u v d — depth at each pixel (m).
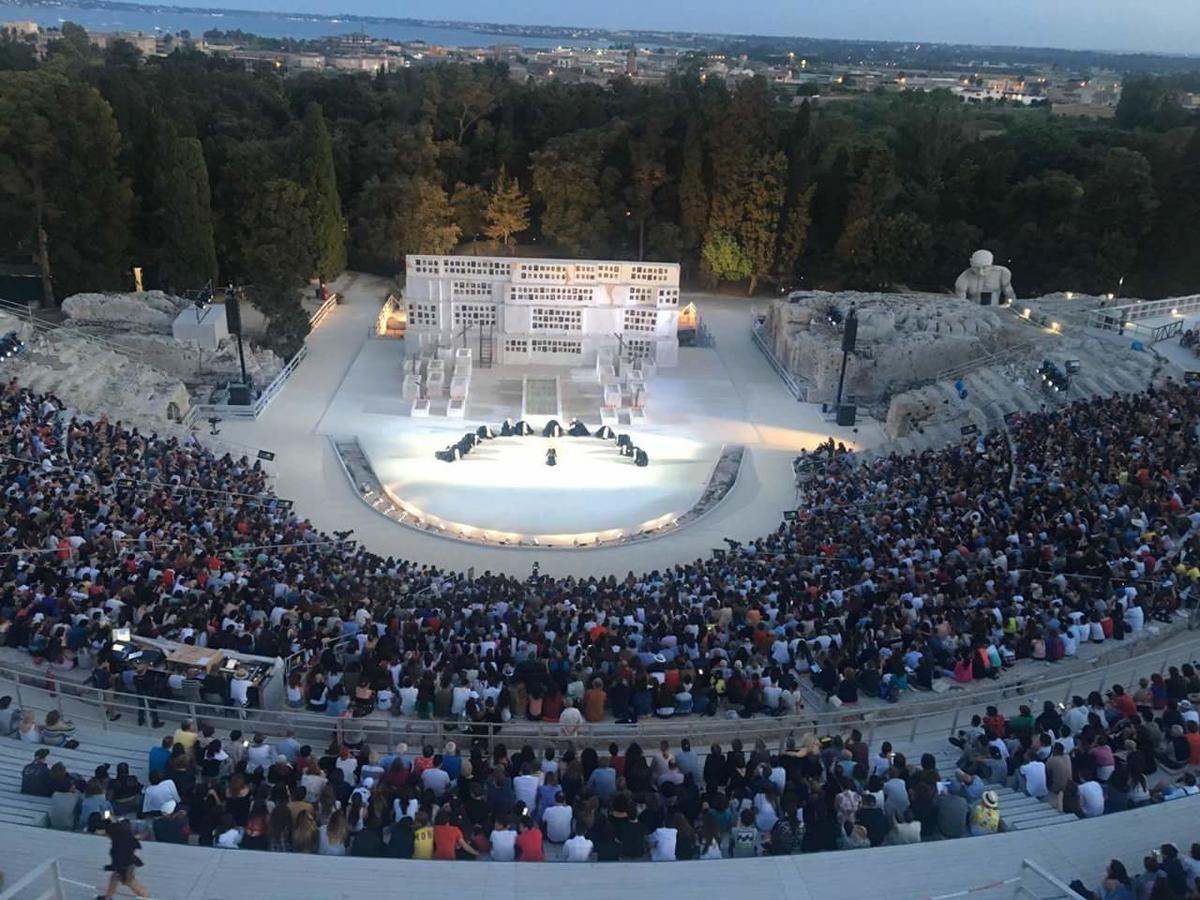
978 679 26.62
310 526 41.59
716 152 90.19
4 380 49.38
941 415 56.88
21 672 22.92
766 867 17.34
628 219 94.50
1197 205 87.69
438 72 120.75
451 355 66.81
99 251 75.00
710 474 53.84
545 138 104.69
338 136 95.88
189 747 20.27
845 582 33.53
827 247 96.81
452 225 94.12
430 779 19.48
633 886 16.80
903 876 17.23
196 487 41.53
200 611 27.17
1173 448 39.53
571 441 57.25
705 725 24.03
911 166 103.50
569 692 25.23
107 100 82.44
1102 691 25.70
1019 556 33.50
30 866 16.30
